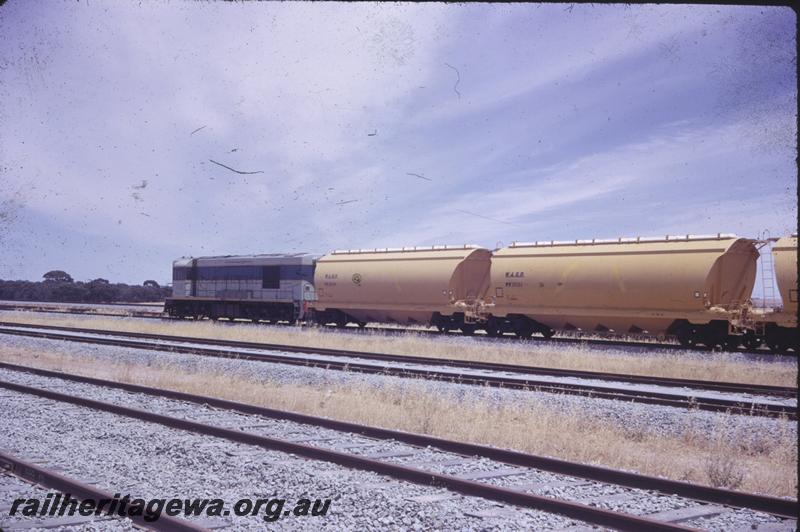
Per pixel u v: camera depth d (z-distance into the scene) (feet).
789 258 84.07
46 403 44.47
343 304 128.26
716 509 23.98
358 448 33.17
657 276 91.09
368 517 22.48
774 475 30.91
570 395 48.85
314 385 55.93
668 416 42.06
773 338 86.58
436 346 89.76
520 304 105.19
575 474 28.35
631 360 75.36
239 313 151.12
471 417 41.78
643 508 23.86
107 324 136.46
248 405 43.19
